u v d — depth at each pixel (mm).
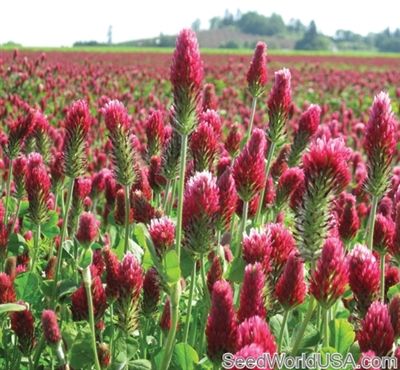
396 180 771
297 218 427
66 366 463
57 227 725
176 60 465
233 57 6820
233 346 391
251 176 505
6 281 508
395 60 7938
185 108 464
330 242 406
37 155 637
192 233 458
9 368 533
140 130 1459
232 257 553
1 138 965
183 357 454
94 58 5781
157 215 574
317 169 420
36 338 551
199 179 458
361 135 1586
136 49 10391
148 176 658
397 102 2914
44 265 677
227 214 494
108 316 571
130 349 479
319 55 9344
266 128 605
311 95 3203
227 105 2342
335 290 404
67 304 553
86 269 446
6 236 603
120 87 2846
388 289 557
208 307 505
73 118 548
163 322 496
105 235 717
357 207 767
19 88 2348
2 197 862
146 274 499
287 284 426
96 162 1048
